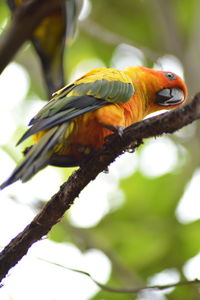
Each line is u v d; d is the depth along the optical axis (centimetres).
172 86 955
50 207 725
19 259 739
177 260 1464
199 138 1519
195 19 1644
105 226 1558
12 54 556
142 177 1617
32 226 730
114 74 889
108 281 1362
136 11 1917
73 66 1855
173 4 1753
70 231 1445
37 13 547
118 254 1484
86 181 724
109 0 1917
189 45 1603
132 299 1333
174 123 677
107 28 1927
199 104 648
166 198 1594
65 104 802
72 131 796
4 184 661
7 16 1606
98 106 819
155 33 1758
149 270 1455
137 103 905
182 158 1664
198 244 1479
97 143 818
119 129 746
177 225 1539
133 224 1546
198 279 898
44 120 770
